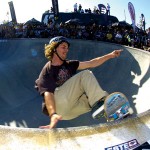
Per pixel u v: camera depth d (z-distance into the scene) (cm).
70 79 335
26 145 203
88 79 319
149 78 849
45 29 2238
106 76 1177
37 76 1380
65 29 2205
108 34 2036
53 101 307
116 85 1068
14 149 199
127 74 1056
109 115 282
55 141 208
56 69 335
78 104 347
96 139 213
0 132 216
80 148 203
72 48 1486
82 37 2150
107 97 283
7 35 2192
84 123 927
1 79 1215
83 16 2569
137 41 1916
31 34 2212
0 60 1401
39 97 1216
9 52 1494
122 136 220
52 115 282
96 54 1380
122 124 233
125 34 1956
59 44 334
